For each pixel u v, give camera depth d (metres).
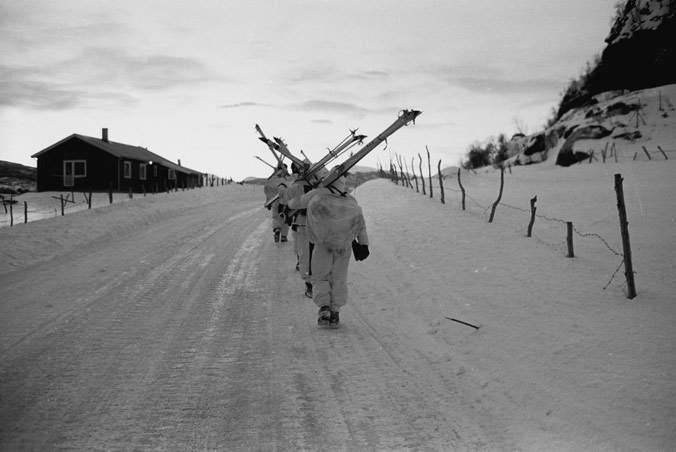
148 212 21.48
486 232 11.34
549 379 5.12
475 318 6.89
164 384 5.33
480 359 5.92
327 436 4.34
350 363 5.96
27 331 7.04
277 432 4.39
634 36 34.66
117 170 44.28
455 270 8.95
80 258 12.80
